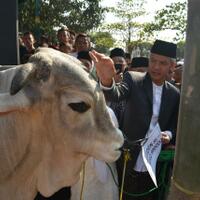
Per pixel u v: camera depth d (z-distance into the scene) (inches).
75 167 115.9
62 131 109.5
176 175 90.4
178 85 246.8
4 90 108.0
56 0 838.5
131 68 266.2
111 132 113.5
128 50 903.1
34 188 117.0
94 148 112.0
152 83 160.4
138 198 164.9
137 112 156.6
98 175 150.8
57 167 114.5
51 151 112.5
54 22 844.0
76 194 154.4
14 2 138.2
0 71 111.3
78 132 109.7
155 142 154.7
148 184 162.7
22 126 108.3
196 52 83.1
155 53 156.6
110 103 167.8
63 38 321.1
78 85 107.0
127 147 154.9
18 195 113.7
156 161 155.0
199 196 88.2
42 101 105.7
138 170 157.5
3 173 109.8
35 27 454.9
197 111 84.1
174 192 93.0
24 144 110.0
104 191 153.8
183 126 86.8
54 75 105.9
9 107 101.1
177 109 164.1
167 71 158.9
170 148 164.2
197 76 83.4
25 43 314.3
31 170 113.6
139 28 914.1
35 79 104.2
